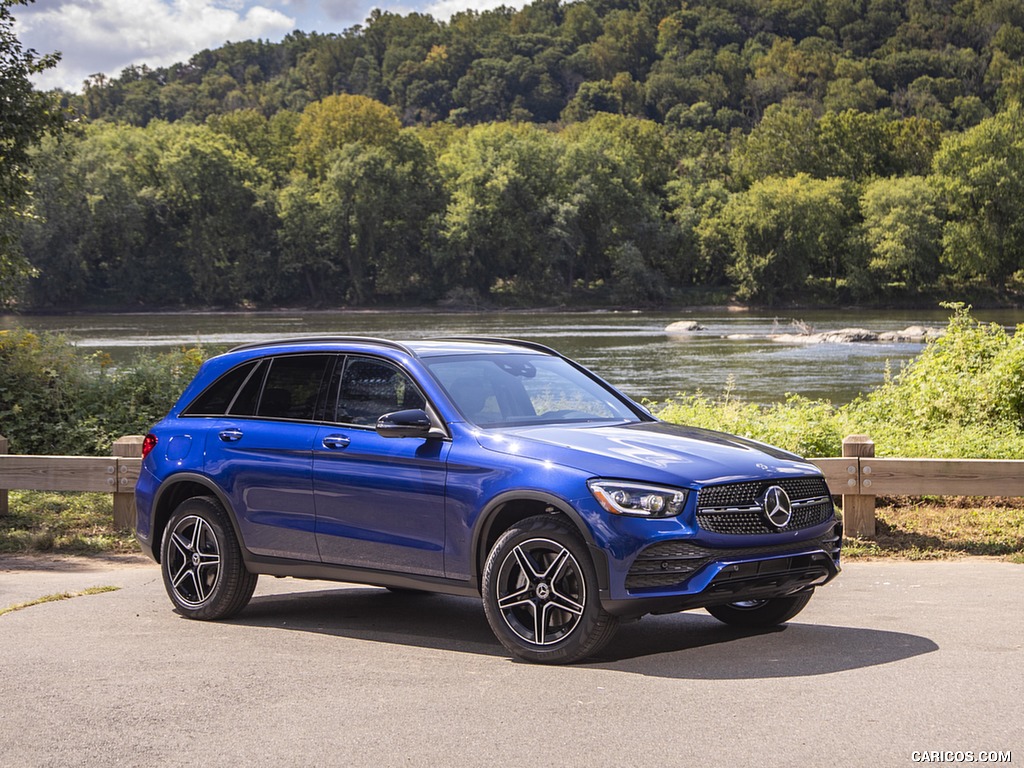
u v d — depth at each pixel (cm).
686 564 561
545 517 591
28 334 1603
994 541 982
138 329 8031
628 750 440
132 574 948
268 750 455
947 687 522
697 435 652
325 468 684
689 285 13225
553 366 730
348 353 715
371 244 12225
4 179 2011
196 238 11775
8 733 487
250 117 15762
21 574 951
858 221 12606
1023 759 418
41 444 1509
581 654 582
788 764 419
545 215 12275
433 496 633
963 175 11238
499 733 468
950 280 11831
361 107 14975
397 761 437
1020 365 1382
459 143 14162
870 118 14212
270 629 716
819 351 5300
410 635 693
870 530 1010
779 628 690
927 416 1417
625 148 13875
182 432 771
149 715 509
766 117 15300
